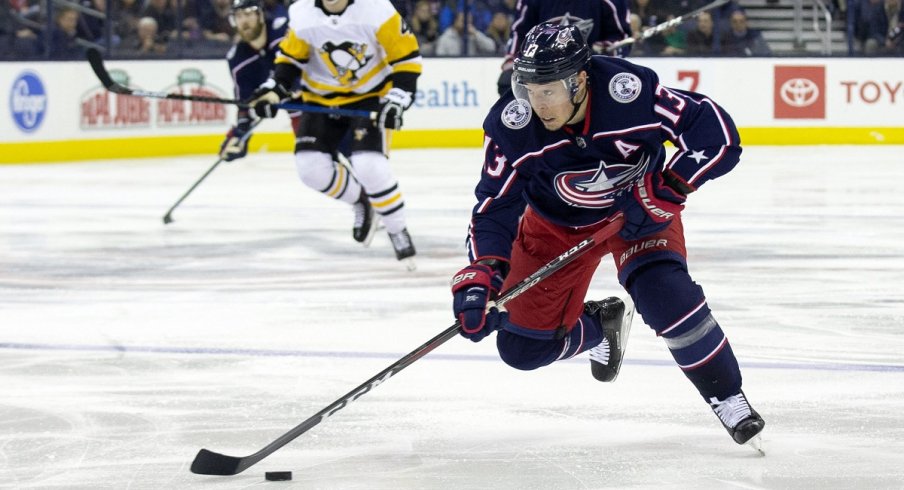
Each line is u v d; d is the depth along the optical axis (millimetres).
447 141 26984
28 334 8578
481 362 7516
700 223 14297
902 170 20969
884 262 11453
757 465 5406
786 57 27016
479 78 27031
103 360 7746
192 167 22844
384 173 11008
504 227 5422
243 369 7457
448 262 11758
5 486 5219
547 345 5965
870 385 6895
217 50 26266
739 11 27094
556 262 5336
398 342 8188
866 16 27547
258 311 9352
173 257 12219
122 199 17547
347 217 15422
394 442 5863
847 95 27203
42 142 23219
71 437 5996
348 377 7215
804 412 6309
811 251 12148
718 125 5094
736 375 5547
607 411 6375
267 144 26500
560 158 5188
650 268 5473
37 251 12648
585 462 5496
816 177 19812
